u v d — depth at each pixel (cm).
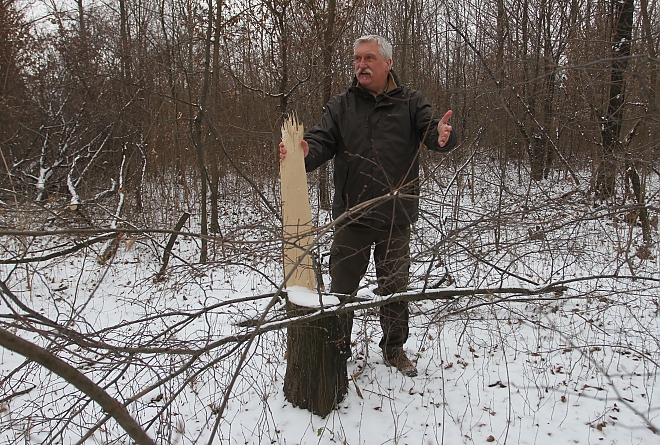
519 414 249
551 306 347
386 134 272
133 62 845
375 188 274
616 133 512
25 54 963
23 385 301
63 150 786
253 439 238
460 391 272
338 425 243
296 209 252
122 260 562
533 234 263
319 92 794
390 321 286
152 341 232
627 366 291
